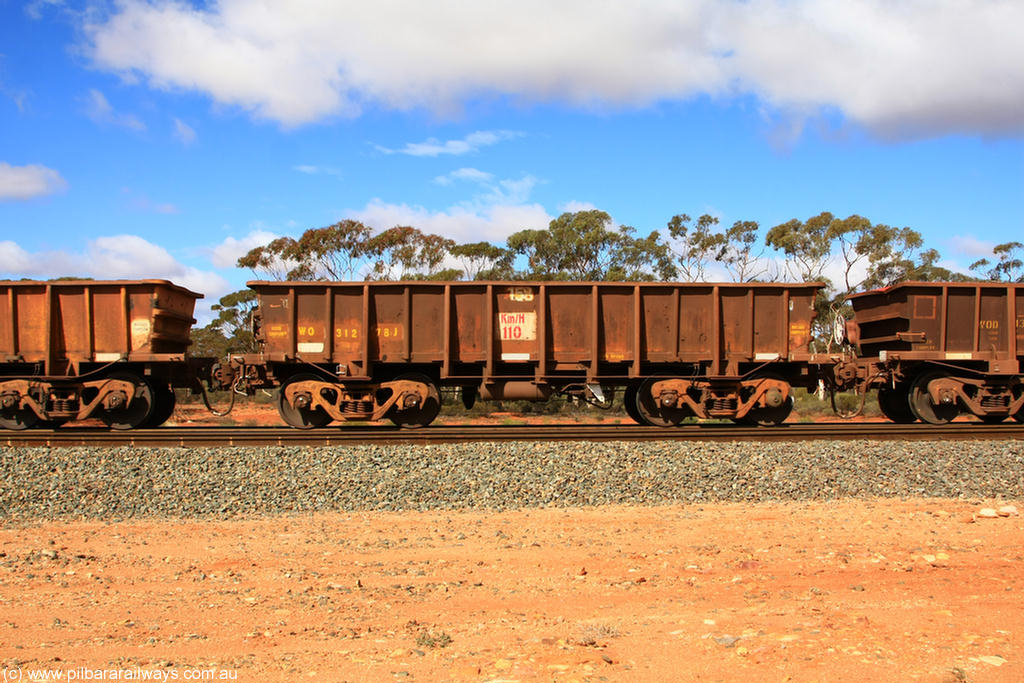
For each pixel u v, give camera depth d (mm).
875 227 41562
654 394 16031
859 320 18266
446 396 31703
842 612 5844
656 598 6508
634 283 16047
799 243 41875
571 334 16156
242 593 6719
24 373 16391
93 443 13773
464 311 16047
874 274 41781
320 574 7309
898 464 12125
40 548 8312
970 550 7863
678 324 16172
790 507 10211
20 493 10586
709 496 10789
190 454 12617
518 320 16047
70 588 6906
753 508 10180
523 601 6477
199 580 7148
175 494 10555
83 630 5789
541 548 8219
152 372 15859
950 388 16422
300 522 9531
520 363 16453
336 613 6168
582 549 8172
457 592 6738
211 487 10820
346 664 4953
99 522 9656
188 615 6129
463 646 5324
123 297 15609
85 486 10797
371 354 15805
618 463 12086
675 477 11414
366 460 12203
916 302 16562
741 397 16422
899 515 9547
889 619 5645
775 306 16391
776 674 4535
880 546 8094
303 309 15789
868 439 14469
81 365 15812
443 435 14039
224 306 47875
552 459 12273
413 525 9336
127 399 15391
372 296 15844
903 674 4473
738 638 5219
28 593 6758
